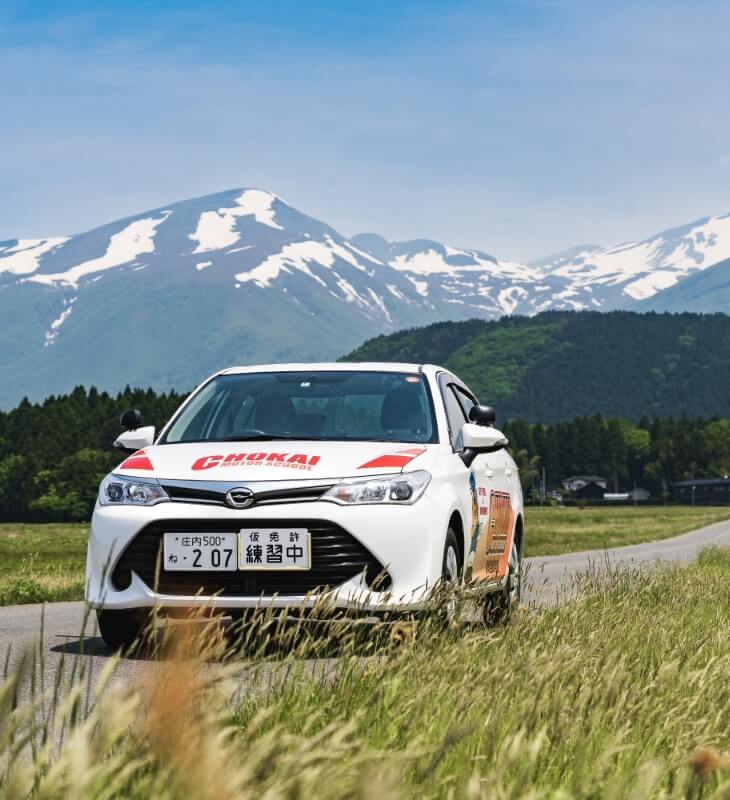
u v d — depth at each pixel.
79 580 21.17
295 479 8.61
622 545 59.50
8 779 2.08
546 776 3.65
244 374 10.72
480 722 4.09
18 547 63.12
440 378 10.78
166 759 2.10
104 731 2.05
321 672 5.27
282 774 2.22
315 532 8.45
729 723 4.90
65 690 2.94
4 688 2.10
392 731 4.02
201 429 10.07
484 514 10.29
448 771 3.53
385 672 5.05
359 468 8.79
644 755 4.00
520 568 12.34
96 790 2.04
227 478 8.67
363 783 1.95
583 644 6.92
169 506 8.62
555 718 3.86
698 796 2.93
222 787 1.98
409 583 8.45
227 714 2.78
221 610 8.46
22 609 14.61
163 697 2.14
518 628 7.20
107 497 8.91
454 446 9.95
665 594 13.24
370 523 8.46
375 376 10.46
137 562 8.64
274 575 8.45
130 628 8.89
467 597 7.42
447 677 5.04
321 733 2.41
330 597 5.97
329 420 9.88
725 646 8.23
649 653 7.26
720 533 89.75
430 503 8.73
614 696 4.48
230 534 8.49
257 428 9.88
